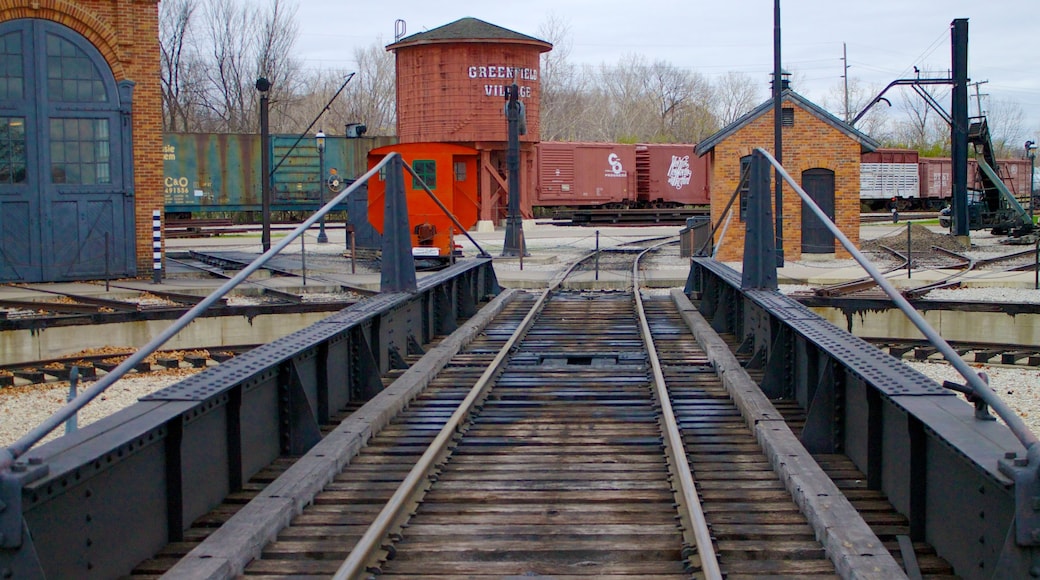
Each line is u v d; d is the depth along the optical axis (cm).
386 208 1296
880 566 523
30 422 1123
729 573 555
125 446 550
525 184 4625
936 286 2077
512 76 4434
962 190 3341
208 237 4259
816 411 840
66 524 491
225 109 6925
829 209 2717
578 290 2230
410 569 571
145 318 1603
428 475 735
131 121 2223
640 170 5325
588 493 705
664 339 1426
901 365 731
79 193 2184
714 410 962
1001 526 493
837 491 649
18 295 1956
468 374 1167
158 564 579
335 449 772
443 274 1548
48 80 2139
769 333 1118
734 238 2717
